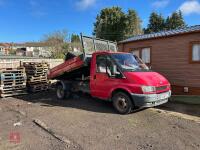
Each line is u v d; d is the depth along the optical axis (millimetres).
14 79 11719
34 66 12820
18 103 9922
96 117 7531
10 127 6613
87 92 9531
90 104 9516
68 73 10242
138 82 7492
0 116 7793
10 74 11555
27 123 6969
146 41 12422
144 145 5312
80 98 10805
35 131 6258
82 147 5184
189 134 6004
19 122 7062
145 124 6801
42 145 5320
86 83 9570
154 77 7965
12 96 11656
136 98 7480
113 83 8109
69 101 10195
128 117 7516
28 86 12773
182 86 10688
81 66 9297
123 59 8422
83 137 5773
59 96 10695
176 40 10867
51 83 13781
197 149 5109
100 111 8328
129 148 5152
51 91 13125
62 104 9586
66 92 10500
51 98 11000
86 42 9367
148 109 8562
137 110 8383
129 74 7754
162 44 11539
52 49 48219
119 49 14211
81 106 9164
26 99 10852
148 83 7457
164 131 6223
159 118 7410
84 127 6523
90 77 9023
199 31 9734
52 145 5312
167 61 11352
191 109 8742
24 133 6113
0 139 5707
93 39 9812
